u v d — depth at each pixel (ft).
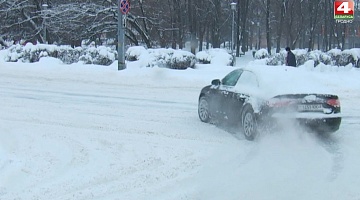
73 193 34.86
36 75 131.34
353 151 47.39
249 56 313.12
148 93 98.27
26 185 36.55
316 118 50.08
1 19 283.38
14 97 88.48
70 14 240.12
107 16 239.91
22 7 269.85
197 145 50.21
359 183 36.81
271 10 374.84
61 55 169.99
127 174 39.81
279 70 55.88
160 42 261.03
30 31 281.54
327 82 112.98
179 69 146.00
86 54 165.07
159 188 36.22
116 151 47.52
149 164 42.75
